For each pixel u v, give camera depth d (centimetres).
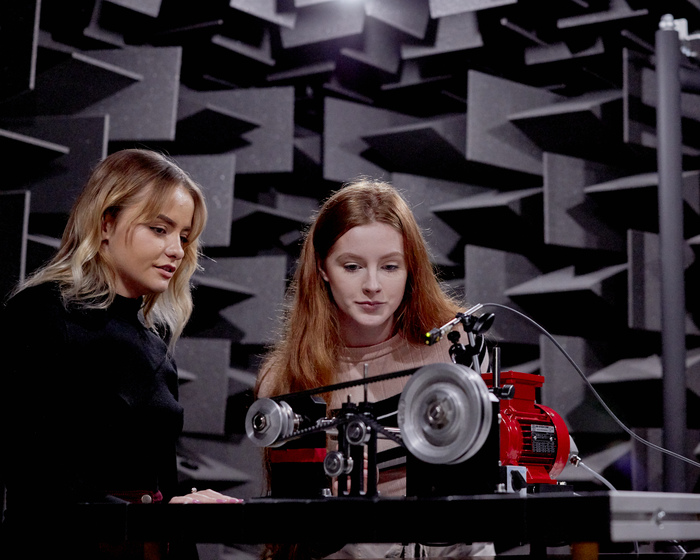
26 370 113
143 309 145
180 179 134
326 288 145
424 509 79
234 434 279
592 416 270
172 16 288
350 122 304
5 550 104
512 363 287
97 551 96
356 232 131
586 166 284
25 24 245
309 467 99
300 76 306
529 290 279
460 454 84
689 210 277
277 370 147
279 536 84
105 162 133
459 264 295
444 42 294
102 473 119
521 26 287
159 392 132
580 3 277
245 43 298
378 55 301
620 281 277
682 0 273
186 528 89
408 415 90
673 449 234
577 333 286
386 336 145
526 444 101
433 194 298
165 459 134
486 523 76
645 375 266
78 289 125
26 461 108
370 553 124
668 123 245
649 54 287
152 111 271
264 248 304
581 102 283
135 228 129
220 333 286
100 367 123
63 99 270
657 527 75
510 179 297
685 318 253
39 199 256
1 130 241
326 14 294
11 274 236
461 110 309
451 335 110
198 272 288
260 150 295
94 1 271
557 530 72
